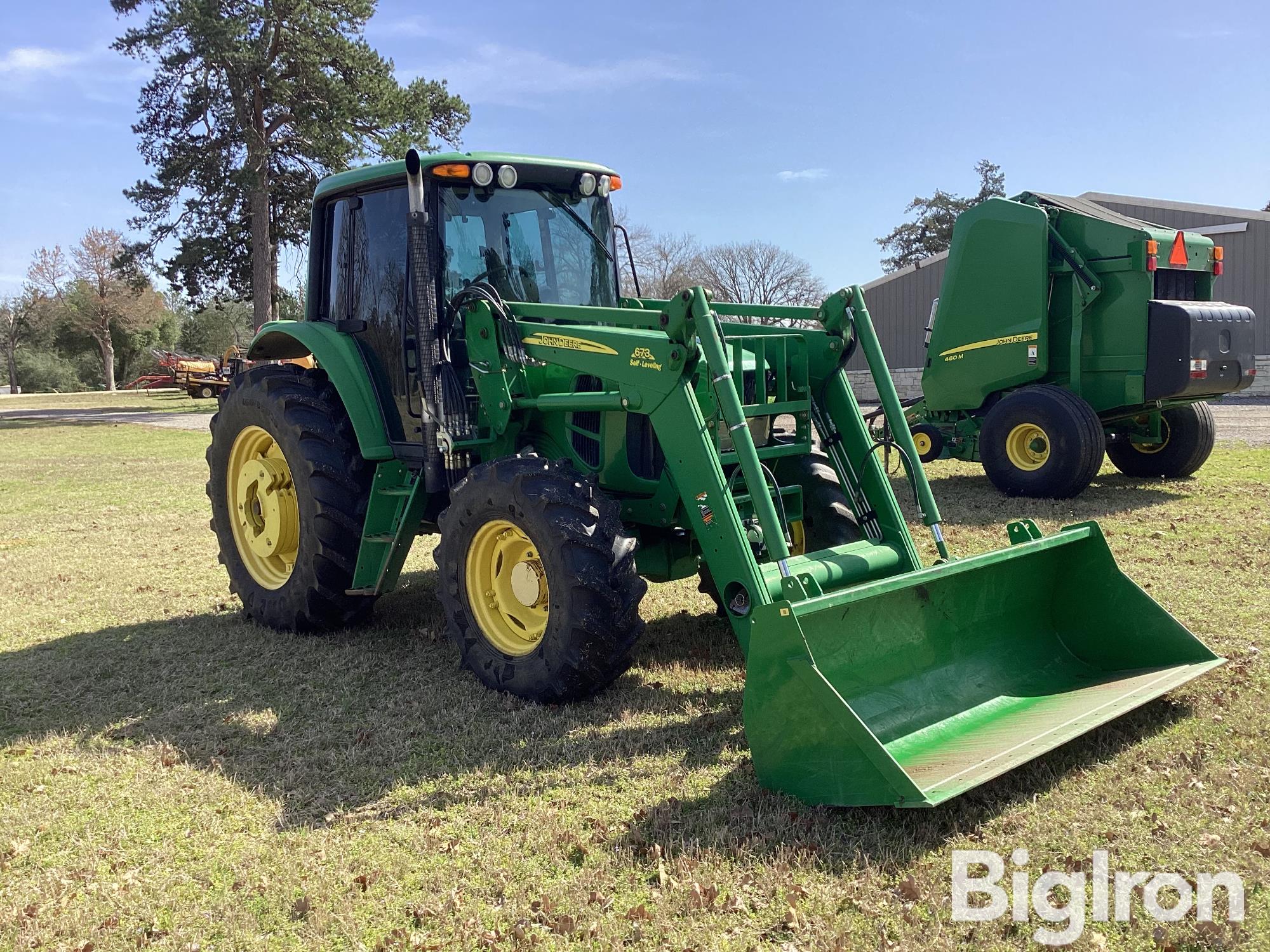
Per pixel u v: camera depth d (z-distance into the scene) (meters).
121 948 2.67
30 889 2.98
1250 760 3.54
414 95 26.22
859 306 4.61
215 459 6.04
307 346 5.50
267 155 24.91
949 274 10.20
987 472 9.61
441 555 4.60
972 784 3.07
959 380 10.20
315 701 4.51
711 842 3.05
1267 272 21.52
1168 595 5.75
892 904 2.73
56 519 10.07
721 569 3.94
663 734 3.95
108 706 4.56
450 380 4.82
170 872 3.05
